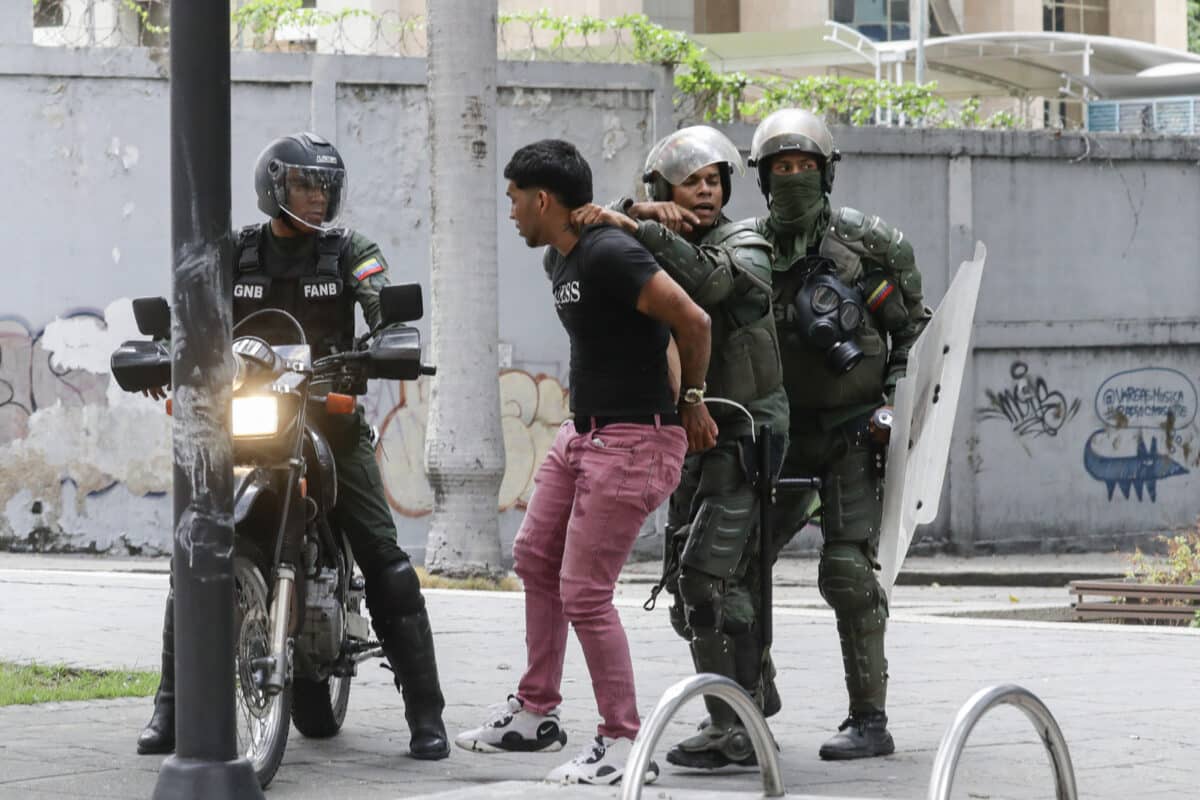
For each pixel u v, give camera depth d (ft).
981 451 205.46
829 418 67.51
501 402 183.62
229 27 53.57
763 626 64.34
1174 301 215.10
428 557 149.79
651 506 60.13
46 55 173.27
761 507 64.13
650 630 104.17
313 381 63.87
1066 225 209.26
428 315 180.75
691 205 64.03
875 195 200.75
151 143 175.22
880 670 67.62
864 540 67.46
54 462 174.09
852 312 66.18
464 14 145.18
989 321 205.46
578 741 69.10
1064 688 84.12
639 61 193.57
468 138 146.51
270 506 60.80
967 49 271.69
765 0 377.50
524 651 94.73
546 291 184.96
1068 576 185.47
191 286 52.95
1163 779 62.64
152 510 175.22
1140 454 213.46
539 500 64.28
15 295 173.68
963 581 185.98
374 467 67.41
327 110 177.78
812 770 64.54
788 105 209.77
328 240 66.59
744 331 63.52
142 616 106.63
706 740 64.54
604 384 60.13
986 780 62.18
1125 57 280.72
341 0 278.46
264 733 60.34
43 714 74.02
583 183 60.18
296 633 61.26
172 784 52.26
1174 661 93.61
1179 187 215.10
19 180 173.68
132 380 65.05
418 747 65.62
